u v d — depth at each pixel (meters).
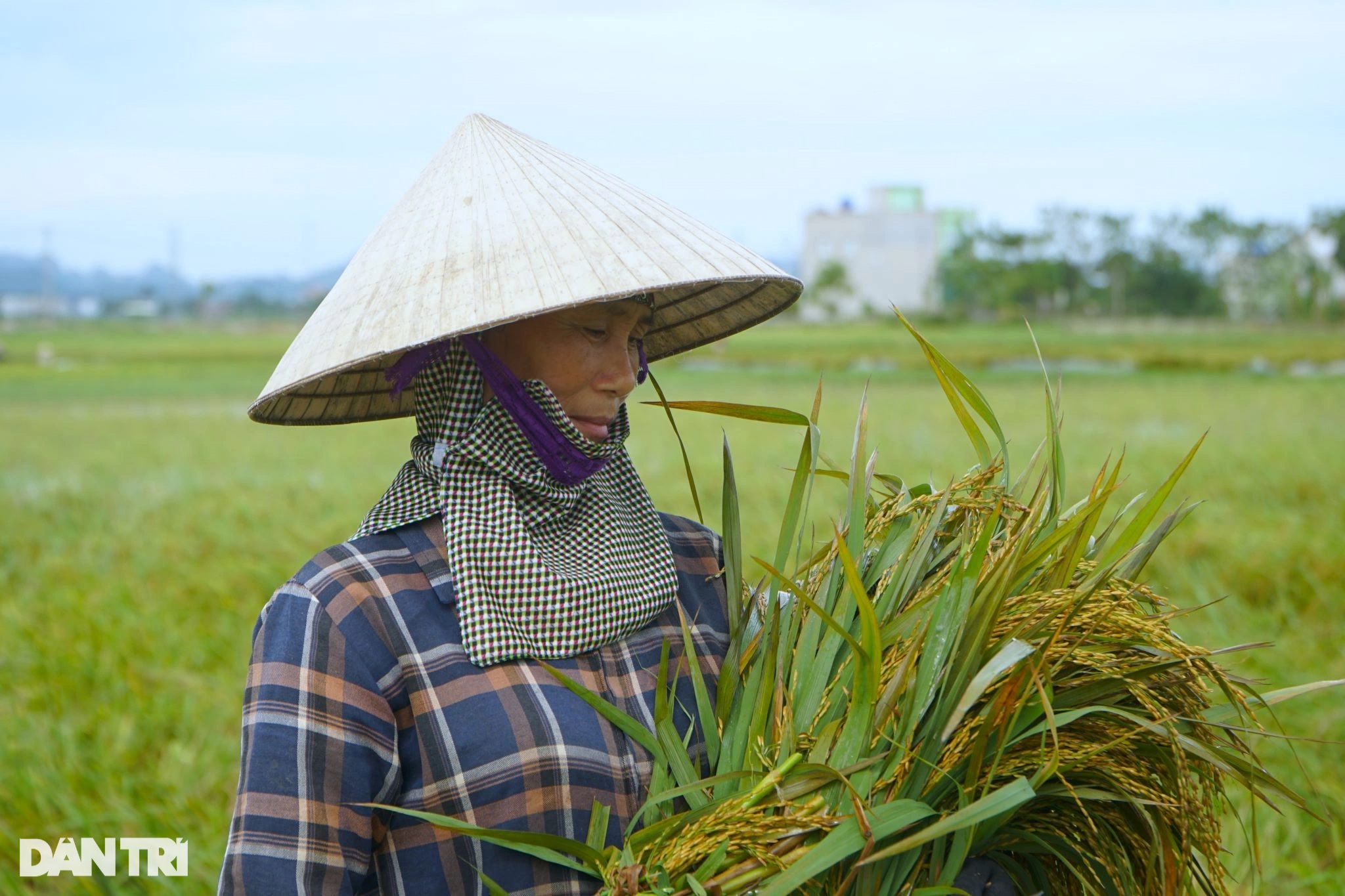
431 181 1.42
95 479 11.91
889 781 1.25
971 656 1.25
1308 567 6.01
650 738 1.34
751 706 1.40
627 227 1.32
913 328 1.47
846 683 1.35
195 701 4.70
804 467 1.53
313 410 1.57
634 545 1.47
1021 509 1.45
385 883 1.32
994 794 1.11
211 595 6.49
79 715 4.64
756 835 1.22
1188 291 76.31
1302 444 10.91
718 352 49.12
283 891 1.22
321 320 1.33
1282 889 3.15
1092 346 54.09
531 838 1.24
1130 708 1.34
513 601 1.33
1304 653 4.79
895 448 12.44
